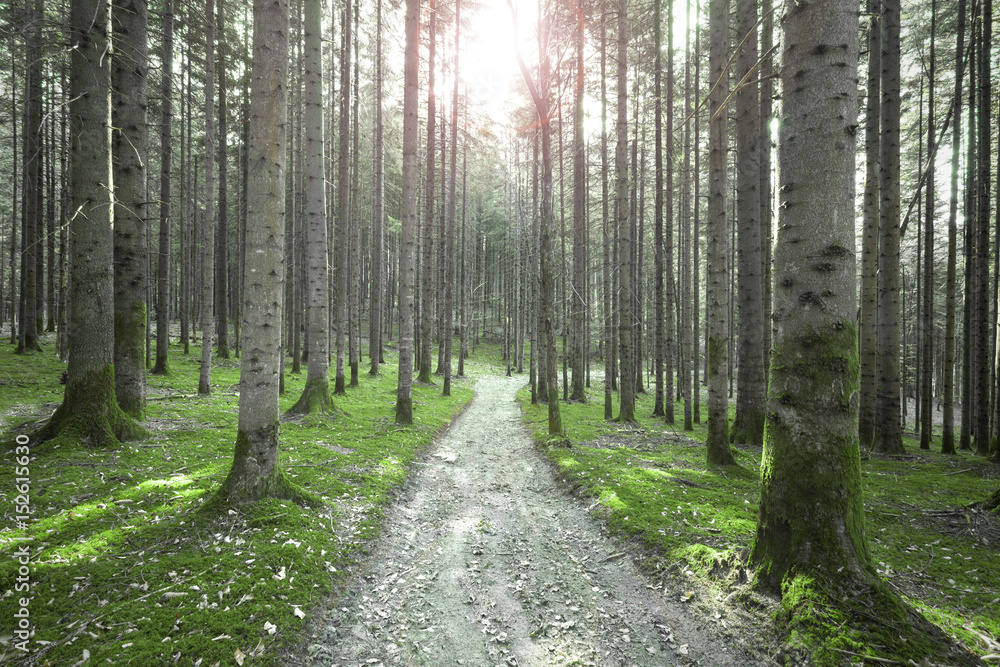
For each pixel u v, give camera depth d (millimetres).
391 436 9875
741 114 9547
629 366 13578
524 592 4246
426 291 22016
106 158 6762
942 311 25953
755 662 3096
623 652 3400
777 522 3514
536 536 5512
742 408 9844
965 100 12336
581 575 4555
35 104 15203
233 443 7586
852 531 3266
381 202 21359
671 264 14773
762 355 9695
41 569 3576
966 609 3379
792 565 3350
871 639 2844
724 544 4523
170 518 4637
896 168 9570
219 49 15180
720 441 7699
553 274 10727
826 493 3295
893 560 4191
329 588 3961
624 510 5703
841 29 3279
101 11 6562
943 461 8703
